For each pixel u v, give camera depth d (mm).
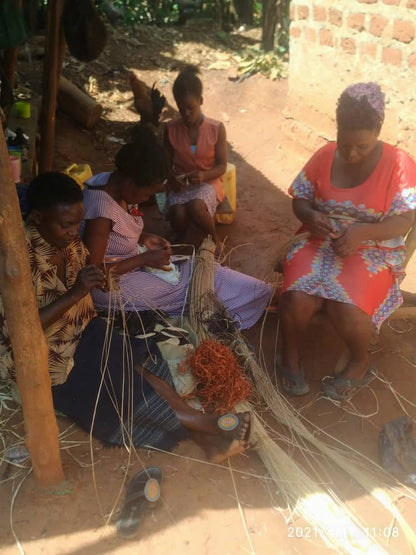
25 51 7602
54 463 2725
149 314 3654
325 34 5820
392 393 3471
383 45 5250
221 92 7820
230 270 4035
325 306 3408
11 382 3180
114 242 3504
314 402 3408
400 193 3273
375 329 3373
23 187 2951
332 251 3447
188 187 4727
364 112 2986
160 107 6664
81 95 6715
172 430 3020
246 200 5762
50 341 2920
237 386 3168
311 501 2762
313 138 6258
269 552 2588
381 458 3020
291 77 6434
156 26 9562
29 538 2625
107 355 3072
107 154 6508
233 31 10016
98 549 2586
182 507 2760
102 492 2818
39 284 2779
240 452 2988
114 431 3027
